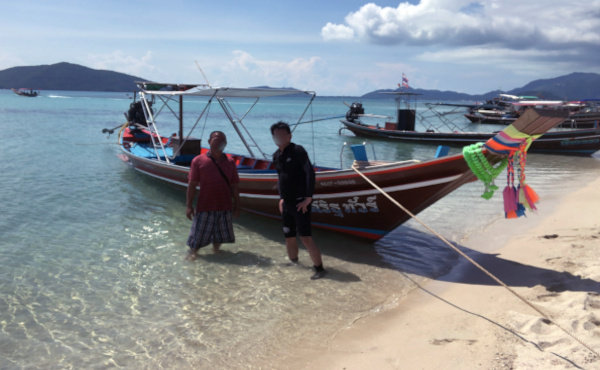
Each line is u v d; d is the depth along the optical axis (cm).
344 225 691
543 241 640
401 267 573
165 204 909
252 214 830
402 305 454
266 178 731
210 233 605
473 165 508
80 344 384
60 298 474
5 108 5388
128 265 575
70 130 2553
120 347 380
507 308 418
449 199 979
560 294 438
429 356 339
